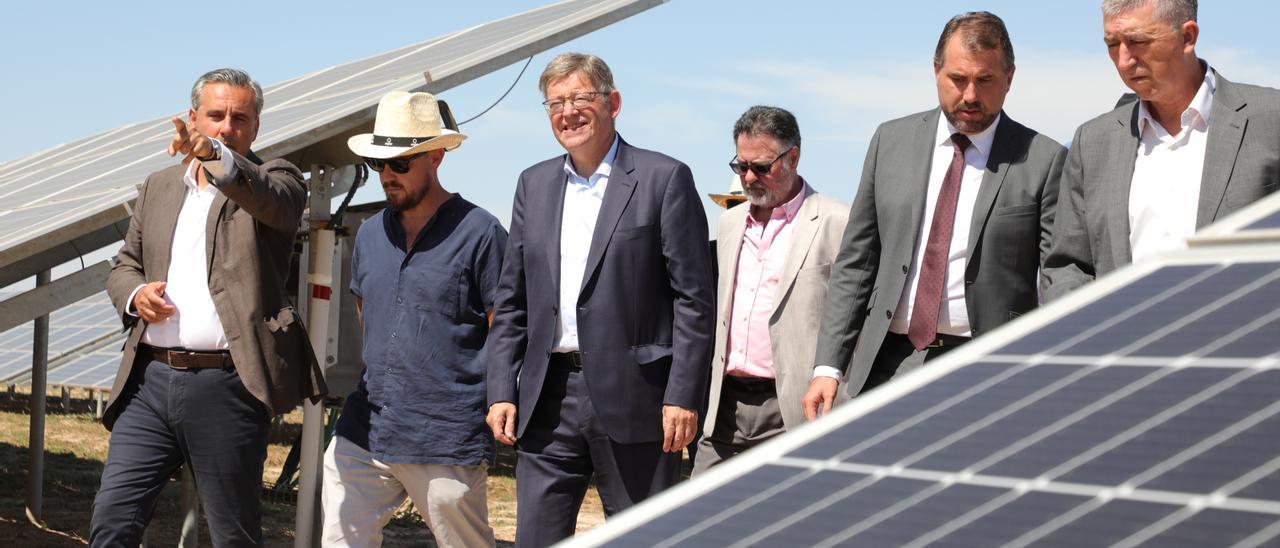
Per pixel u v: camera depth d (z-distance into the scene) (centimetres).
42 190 976
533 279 546
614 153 550
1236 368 170
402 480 615
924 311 499
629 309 531
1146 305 202
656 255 535
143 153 949
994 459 169
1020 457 167
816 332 589
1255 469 144
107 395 3009
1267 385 163
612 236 532
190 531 848
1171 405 167
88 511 1170
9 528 1019
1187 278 206
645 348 533
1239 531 134
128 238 621
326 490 628
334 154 787
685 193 538
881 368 512
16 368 2358
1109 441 163
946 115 490
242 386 593
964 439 178
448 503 607
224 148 560
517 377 563
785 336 591
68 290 761
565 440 540
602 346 530
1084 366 188
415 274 614
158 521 1145
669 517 180
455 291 611
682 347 528
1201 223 416
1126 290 213
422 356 607
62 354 2381
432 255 614
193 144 545
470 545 619
